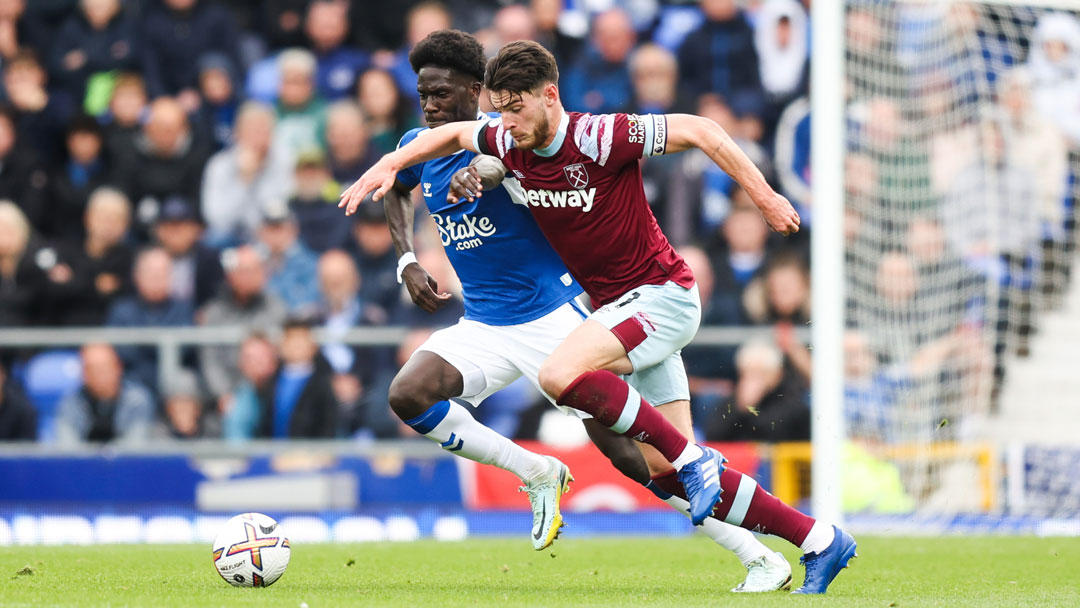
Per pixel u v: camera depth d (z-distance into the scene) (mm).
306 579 18641
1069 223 38938
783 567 17531
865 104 38781
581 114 16641
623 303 16906
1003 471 34406
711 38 45594
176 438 36875
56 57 46812
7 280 40969
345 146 43281
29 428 37594
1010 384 37375
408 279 19438
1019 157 39031
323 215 42031
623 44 44312
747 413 36719
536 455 18984
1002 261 38406
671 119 16422
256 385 37031
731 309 39656
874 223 38281
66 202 43906
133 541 32938
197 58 46625
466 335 19672
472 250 19562
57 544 28531
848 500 34875
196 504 34500
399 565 22078
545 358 19703
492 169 16719
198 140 44500
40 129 45844
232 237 43656
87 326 41312
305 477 34562
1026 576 20828
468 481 34500
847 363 36344
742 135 44094
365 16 46938
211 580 17938
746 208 41688
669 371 17812
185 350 37688
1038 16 39500
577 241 17016
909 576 20734
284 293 41250
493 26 46812
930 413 36250
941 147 38969
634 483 34125
